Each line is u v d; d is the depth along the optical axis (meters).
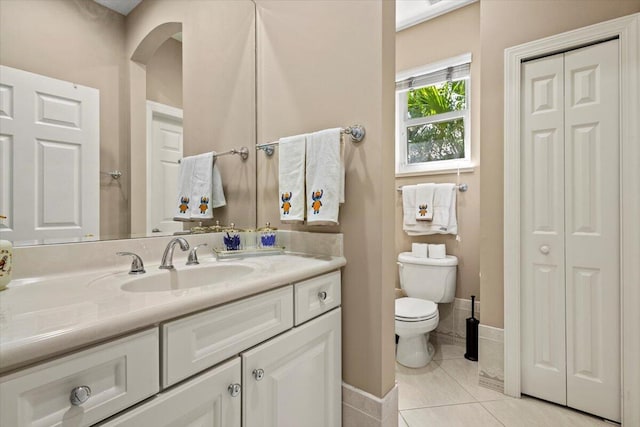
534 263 1.63
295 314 1.03
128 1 1.16
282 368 0.98
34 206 0.91
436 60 2.44
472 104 2.30
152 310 0.62
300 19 1.42
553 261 1.59
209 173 1.42
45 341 0.48
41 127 0.94
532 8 1.62
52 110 0.96
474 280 2.27
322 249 1.35
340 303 1.28
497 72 1.72
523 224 1.66
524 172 1.66
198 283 1.10
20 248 0.86
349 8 1.27
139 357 0.62
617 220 1.44
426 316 1.89
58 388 0.52
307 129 1.40
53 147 0.96
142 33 1.20
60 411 0.52
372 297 1.22
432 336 2.43
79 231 1.01
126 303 0.65
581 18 1.51
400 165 2.61
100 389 0.57
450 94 2.46
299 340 1.04
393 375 1.29
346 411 1.29
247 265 1.12
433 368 1.98
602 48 1.47
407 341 2.05
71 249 0.95
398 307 2.03
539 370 1.63
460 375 1.90
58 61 0.97
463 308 2.30
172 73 1.30
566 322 1.56
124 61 1.15
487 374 1.76
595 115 1.49
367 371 1.24
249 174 1.58
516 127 1.64
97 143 1.07
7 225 0.86
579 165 1.53
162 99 1.27
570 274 1.55
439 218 2.28
